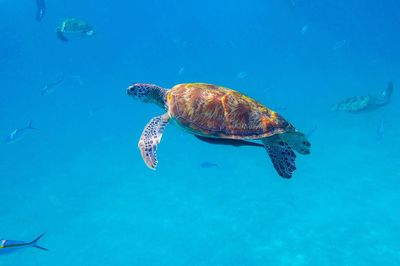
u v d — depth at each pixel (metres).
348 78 35.69
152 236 12.80
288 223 12.37
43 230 13.95
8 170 21.31
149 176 17.91
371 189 13.54
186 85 5.33
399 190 13.12
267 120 4.45
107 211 14.93
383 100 16.84
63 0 61.66
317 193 13.91
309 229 11.87
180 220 13.61
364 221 11.76
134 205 15.19
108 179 18.17
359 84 32.12
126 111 35.97
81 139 26.67
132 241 12.68
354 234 11.26
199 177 17.03
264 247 11.40
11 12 59.97
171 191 16.00
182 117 4.76
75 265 11.70
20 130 13.70
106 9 77.69
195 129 4.61
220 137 4.45
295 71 44.84
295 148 4.87
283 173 4.40
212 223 13.07
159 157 20.48
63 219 14.66
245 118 4.46
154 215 14.17
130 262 11.55
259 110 4.60
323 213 12.58
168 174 17.89
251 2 79.19
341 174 15.12
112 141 25.06
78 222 14.31
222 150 20.14
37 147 25.64
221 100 4.65
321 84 35.16
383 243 10.63
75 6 70.50
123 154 21.80
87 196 16.53
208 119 4.57
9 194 17.67
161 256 11.66
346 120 22.27
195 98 4.81
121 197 16.03
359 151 17.08
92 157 21.97
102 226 13.83
